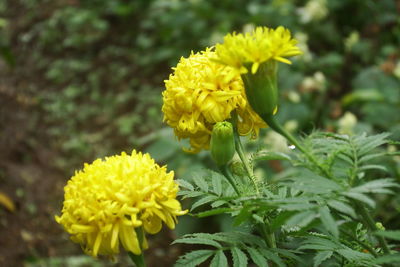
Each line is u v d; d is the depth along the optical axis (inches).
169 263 152.6
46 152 199.0
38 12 288.4
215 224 140.7
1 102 227.1
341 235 48.9
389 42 225.3
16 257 152.3
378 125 169.0
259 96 43.8
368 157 41.2
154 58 243.0
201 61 48.6
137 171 44.5
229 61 41.9
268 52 41.3
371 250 43.2
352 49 214.4
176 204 45.0
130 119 215.3
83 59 260.5
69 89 239.6
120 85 241.6
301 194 48.1
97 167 45.4
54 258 154.1
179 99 47.9
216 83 47.7
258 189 49.5
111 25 279.7
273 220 42.4
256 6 236.5
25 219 166.1
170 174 46.3
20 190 176.6
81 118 221.3
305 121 175.3
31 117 218.7
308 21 223.1
